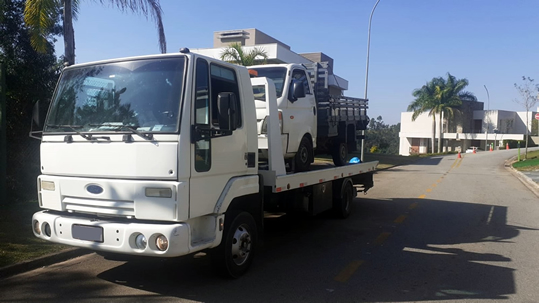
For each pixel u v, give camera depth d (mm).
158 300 4891
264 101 6773
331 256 6828
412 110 57531
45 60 11328
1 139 8766
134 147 4559
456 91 55625
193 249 4641
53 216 4973
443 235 8445
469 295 5262
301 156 8203
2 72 8680
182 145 4496
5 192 8930
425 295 5242
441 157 43375
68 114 5172
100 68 5176
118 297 4961
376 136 75125
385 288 5457
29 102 10781
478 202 12992
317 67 9266
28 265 5754
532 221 10078
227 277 5559
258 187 5879
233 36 40750
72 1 11586
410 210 11258
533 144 65312
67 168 4949
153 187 4473
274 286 5422
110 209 4684
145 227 4453
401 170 26125
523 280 5840
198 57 4859
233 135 5332
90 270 5871
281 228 8805
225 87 5320
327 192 8805
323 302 4949
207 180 4867
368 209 11250
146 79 4879
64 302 4801
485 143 62969
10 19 10852
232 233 5438
